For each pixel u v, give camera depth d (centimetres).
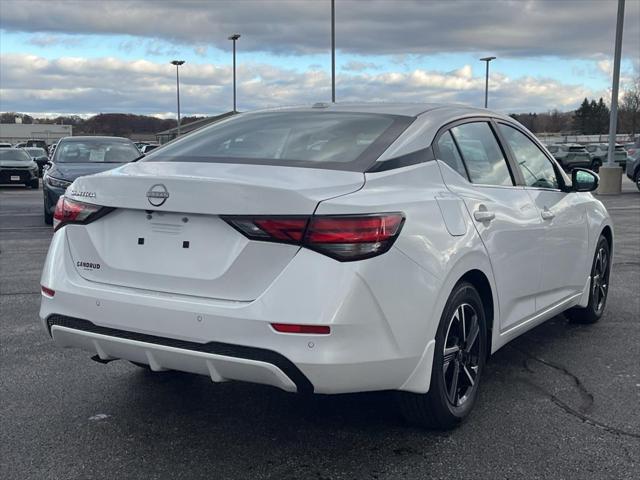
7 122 11788
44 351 505
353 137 370
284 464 332
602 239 575
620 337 546
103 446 351
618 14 2100
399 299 312
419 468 327
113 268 341
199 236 320
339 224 298
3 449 346
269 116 427
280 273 300
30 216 1502
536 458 337
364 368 304
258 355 299
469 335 377
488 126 443
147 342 323
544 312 475
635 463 331
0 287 727
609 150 2188
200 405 406
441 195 357
